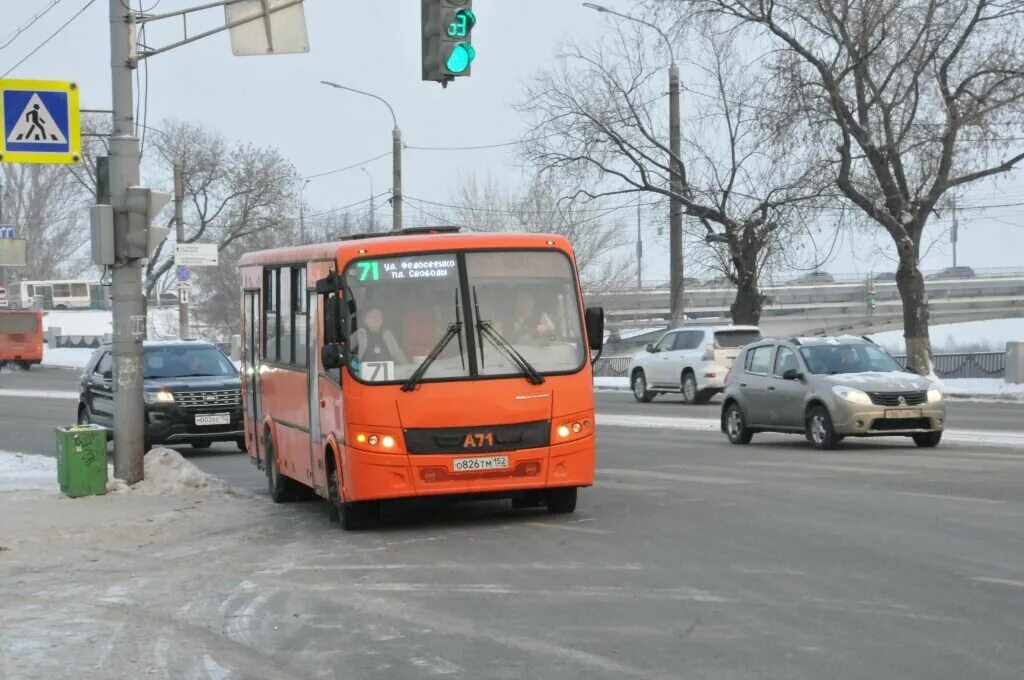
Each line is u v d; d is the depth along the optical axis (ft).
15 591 32.94
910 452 62.80
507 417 40.52
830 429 64.75
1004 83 110.93
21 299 306.55
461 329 40.83
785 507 43.93
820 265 130.21
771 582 30.42
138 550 39.52
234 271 249.34
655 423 89.51
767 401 69.51
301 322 47.32
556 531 40.11
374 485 39.96
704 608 27.73
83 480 51.62
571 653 24.14
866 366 67.97
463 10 51.70
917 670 22.12
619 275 244.42
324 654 24.85
